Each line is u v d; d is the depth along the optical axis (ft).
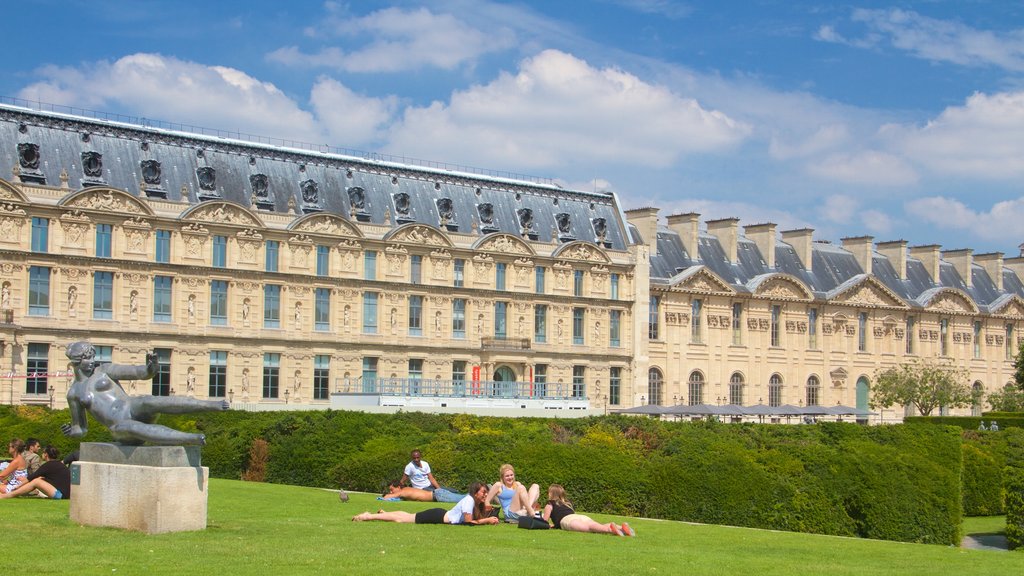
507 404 384.27
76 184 344.08
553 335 431.84
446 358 406.41
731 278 494.59
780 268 515.91
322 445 208.13
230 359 364.58
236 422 240.73
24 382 330.54
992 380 588.50
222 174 371.56
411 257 400.67
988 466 242.78
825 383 520.42
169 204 354.54
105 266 344.08
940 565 112.98
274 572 94.79
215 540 110.11
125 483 115.34
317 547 108.37
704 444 216.33
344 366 385.29
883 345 544.21
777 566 106.93
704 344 480.64
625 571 100.12
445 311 407.23
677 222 491.72
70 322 337.72
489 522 132.05
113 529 115.44
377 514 132.98
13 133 340.80
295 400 375.25
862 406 537.24
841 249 552.41
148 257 350.02
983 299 595.47
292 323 375.66
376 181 404.16
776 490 170.71
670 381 468.34
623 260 451.53
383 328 392.88
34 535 110.93
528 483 172.86
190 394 356.79
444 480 179.11
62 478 142.72
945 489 185.16
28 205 330.95
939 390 517.96
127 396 118.62
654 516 170.30
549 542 117.60
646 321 454.40
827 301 520.01
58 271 336.49
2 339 326.85
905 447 229.04
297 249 376.68
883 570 107.24
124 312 346.95
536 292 428.15
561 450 176.55
